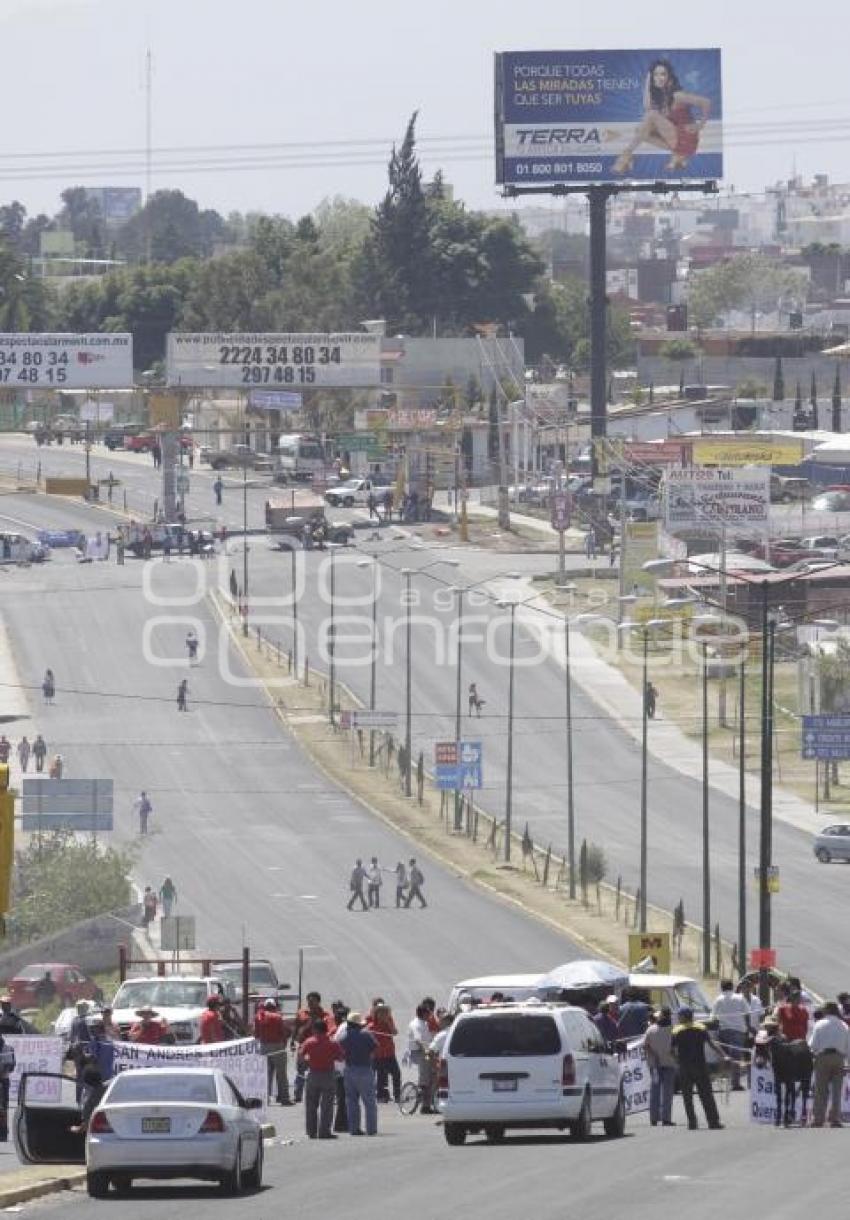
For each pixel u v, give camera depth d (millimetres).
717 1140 83875
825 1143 81625
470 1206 63000
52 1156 79062
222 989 118375
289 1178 73500
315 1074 90062
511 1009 86062
